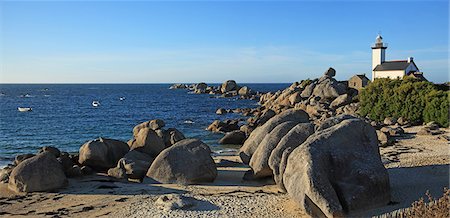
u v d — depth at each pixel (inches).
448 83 2118.6
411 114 1807.3
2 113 2751.0
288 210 644.7
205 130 1891.0
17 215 665.0
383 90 1984.5
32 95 5585.6
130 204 711.1
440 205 494.6
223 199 721.6
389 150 1177.4
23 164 822.5
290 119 1007.6
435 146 1227.2
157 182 864.9
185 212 649.0
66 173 909.2
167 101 4252.0
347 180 619.8
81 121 2292.1
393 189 713.6
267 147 847.1
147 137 1079.0
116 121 2299.5
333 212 566.3
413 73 3016.7
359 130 681.0
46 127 2016.5
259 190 792.3
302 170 616.1
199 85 6712.6
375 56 3464.6
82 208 695.7
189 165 868.0
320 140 650.2
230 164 1076.5
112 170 921.5
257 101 4170.8
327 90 2755.9
